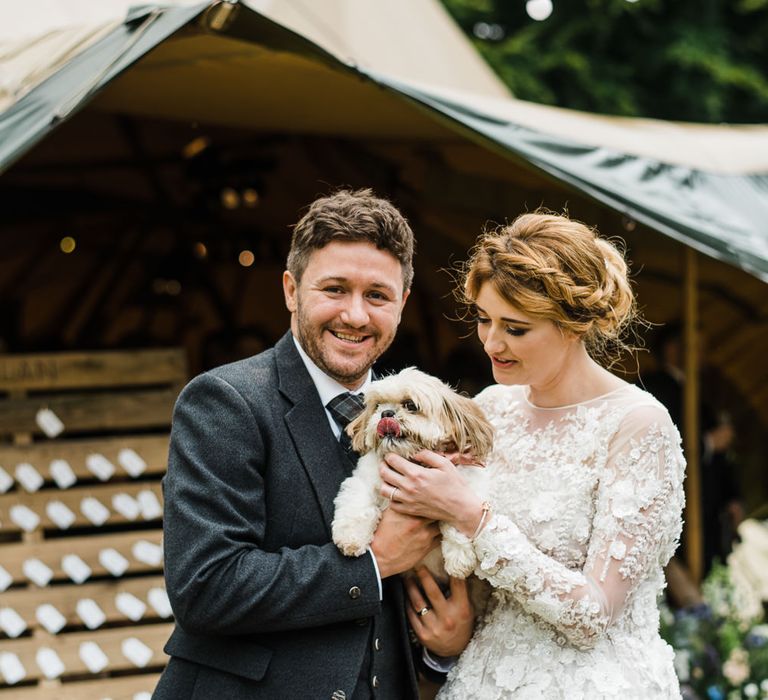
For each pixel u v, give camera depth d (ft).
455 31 25.05
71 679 13.65
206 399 8.02
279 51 12.90
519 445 8.86
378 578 7.88
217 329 26.35
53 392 14.37
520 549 7.97
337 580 7.73
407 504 8.04
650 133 19.45
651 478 8.20
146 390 14.82
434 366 26.25
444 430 8.39
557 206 21.52
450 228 23.72
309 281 8.26
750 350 28.25
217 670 7.85
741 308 27.32
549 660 8.34
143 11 12.20
